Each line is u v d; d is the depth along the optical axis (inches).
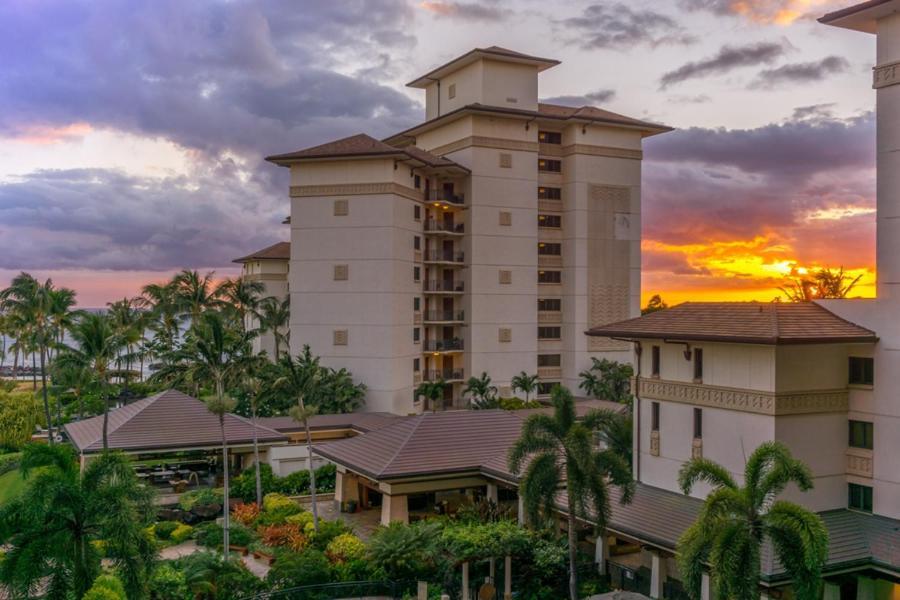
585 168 2571.4
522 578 1027.9
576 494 906.7
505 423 1409.9
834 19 1043.9
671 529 964.0
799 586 719.1
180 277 2807.6
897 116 995.9
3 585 742.5
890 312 983.6
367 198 2235.5
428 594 994.7
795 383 987.9
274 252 3334.2
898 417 969.5
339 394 2129.7
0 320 2684.5
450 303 2524.6
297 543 1200.8
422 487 1232.8
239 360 1433.3
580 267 2566.4
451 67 2566.4
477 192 2445.9
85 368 1555.1
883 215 1002.7
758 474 759.1
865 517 987.3
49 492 749.3
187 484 1615.4
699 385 1077.1
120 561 771.4
